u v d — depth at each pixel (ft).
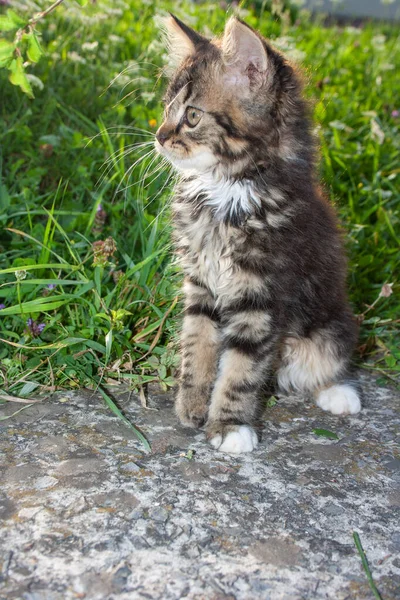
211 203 2.84
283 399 3.05
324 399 3.01
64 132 3.68
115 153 3.61
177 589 2.42
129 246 3.34
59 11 4.59
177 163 2.83
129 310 3.12
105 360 2.97
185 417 2.89
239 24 2.71
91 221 3.24
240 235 2.80
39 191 3.54
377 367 3.21
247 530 2.56
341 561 2.51
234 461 2.76
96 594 2.40
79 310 3.08
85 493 2.61
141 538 2.52
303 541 2.55
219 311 2.92
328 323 3.04
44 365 2.97
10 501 2.57
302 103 2.84
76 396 2.93
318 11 7.02
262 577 2.46
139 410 2.92
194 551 2.50
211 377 2.94
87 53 4.23
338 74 5.10
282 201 2.81
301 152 2.84
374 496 2.68
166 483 2.66
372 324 3.33
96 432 2.81
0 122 3.71
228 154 2.78
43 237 3.23
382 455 2.82
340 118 4.27
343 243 3.13
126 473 2.68
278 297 2.84
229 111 2.76
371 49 5.94
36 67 4.01
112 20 4.68
